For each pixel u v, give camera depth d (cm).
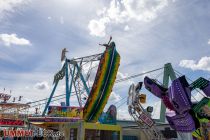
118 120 4384
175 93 2253
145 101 2658
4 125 3131
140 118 2619
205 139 2655
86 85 3778
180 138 2892
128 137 3381
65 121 2706
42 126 2966
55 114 2944
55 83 4088
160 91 2548
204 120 2667
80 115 2883
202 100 2384
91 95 3105
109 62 3197
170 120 2528
